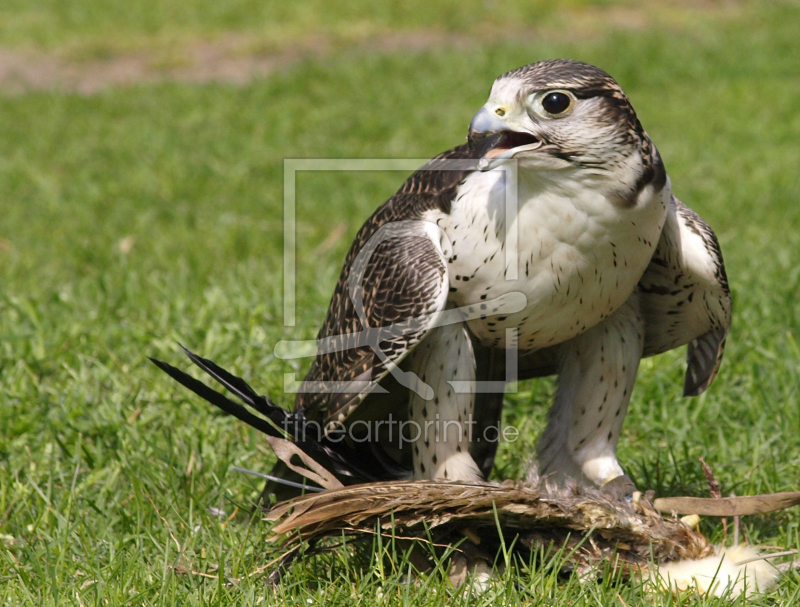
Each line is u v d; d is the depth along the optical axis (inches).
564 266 248.8
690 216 267.0
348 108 965.2
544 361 307.1
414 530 253.9
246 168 754.8
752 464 319.0
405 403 287.3
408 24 1387.8
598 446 285.4
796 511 291.3
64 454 328.2
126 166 773.9
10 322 436.5
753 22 1354.6
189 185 713.0
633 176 241.0
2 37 1341.0
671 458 328.8
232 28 1389.0
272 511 244.5
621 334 279.4
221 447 336.5
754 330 408.2
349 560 259.6
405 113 933.8
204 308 437.4
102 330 422.9
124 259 534.6
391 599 236.2
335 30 1357.0
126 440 331.9
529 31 1362.0
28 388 372.5
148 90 1069.8
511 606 231.3
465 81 1053.8
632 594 235.1
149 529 276.4
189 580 247.3
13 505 294.7
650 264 273.0
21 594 243.0
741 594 232.8
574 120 237.0
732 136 849.5
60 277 520.1
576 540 252.4
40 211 653.3
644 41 1215.6
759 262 506.9
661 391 369.1
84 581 251.4
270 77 1096.2
